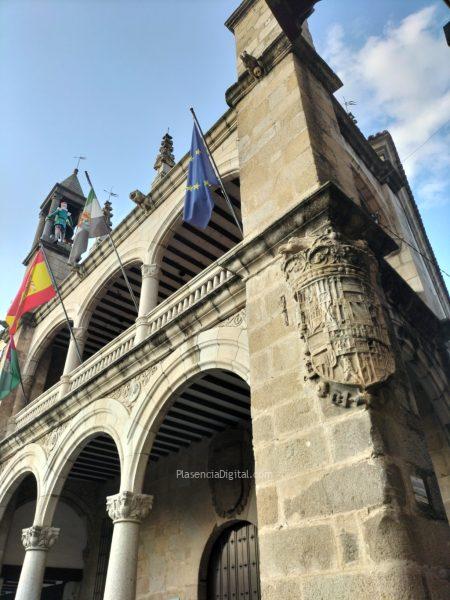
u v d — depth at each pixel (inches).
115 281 521.3
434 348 324.8
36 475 432.5
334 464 170.1
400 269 401.4
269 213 267.0
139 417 327.3
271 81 318.7
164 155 553.6
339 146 300.0
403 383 197.8
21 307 549.3
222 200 411.2
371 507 152.4
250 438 400.2
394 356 200.1
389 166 449.7
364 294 196.4
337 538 157.5
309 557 163.0
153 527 466.3
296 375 202.2
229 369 271.7
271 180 277.7
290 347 211.8
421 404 312.0
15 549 547.5
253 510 375.6
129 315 577.0
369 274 209.9
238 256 259.1
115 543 293.7
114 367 366.6
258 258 251.0
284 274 229.5
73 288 576.4
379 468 156.0
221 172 379.9
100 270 529.0
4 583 552.7
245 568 377.1
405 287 278.8
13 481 474.9
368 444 162.6
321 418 182.9
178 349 316.5
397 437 172.2
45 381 618.8
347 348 179.8
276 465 191.3
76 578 556.4
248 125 320.8
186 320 307.6
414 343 288.5
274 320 227.3
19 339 631.8
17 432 485.4
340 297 192.5
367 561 146.3
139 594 445.4
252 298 247.1
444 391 309.1
